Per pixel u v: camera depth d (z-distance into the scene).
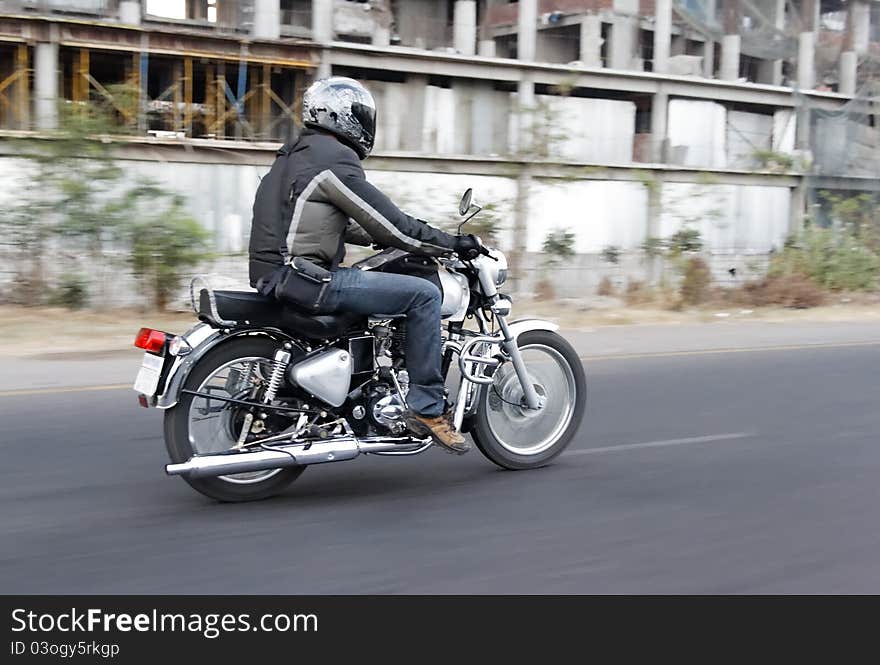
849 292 18.36
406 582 3.99
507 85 33.00
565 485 5.38
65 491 5.14
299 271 4.73
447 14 34.25
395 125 31.17
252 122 29.52
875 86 35.16
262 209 4.88
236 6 28.67
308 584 3.96
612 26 35.50
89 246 12.89
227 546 4.34
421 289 4.96
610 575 4.11
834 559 4.34
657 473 5.65
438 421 5.06
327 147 4.77
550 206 31.31
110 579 3.98
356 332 5.01
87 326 11.36
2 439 6.22
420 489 5.25
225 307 4.75
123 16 26.97
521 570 4.13
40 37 25.77
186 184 27.14
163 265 12.91
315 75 29.64
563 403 5.82
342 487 5.29
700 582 4.06
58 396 7.52
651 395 7.99
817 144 35.31
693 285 16.56
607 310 14.98
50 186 12.73
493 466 5.77
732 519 4.84
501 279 5.37
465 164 31.03
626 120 34.59
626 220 33.06
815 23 40.00
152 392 4.71
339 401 4.90
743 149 37.84
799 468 5.82
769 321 14.39
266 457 4.77
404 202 18.09
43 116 13.42
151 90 29.84
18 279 12.74
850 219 20.38
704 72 38.34
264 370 4.94
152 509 4.85
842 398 8.00
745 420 7.10
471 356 5.31
